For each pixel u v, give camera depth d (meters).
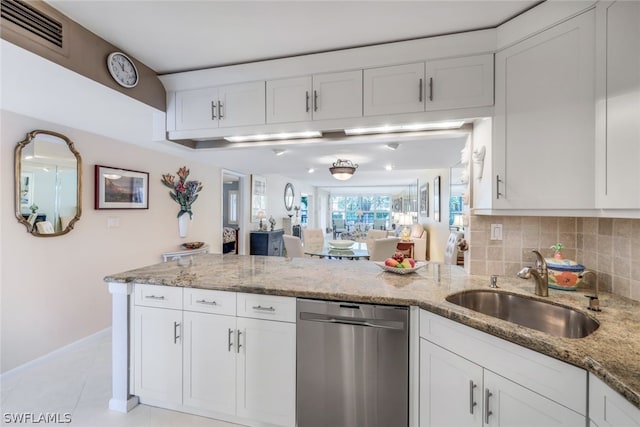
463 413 1.26
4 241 2.14
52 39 1.43
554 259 1.68
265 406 1.65
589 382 0.90
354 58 1.81
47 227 2.40
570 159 1.34
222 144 2.43
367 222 13.56
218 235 4.95
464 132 1.93
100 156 2.86
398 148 3.49
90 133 2.75
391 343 1.49
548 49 1.41
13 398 1.95
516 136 1.52
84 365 2.36
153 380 1.82
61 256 2.52
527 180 1.49
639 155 1.09
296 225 8.32
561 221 1.81
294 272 2.05
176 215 3.95
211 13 1.48
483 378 1.19
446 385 1.33
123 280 1.83
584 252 1.73
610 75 1.19
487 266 1.94
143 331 1.84
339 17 1.52
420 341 1.46
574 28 1.32
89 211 2.76
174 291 1.79
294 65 1.91
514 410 1.08
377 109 1.80
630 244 1.42
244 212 5.82
